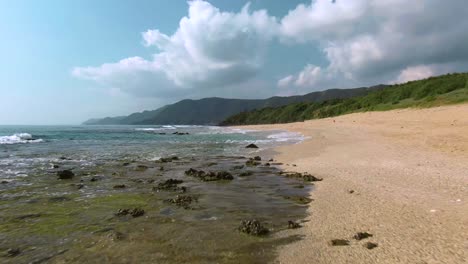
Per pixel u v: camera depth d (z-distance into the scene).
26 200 11.16
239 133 57.28
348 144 25.31
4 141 40.97
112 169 18.16
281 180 14.46
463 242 6.52
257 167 18.27
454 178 11.93
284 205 10.38
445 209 8.62
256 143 33.59
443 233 7.05
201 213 9.56
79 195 11.88
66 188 13.09
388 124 37.22
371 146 22.55
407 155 17.56
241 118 155.75
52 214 9.52
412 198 9.84
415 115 38.91
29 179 15.09
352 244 6.91
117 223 8.68
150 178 15.36
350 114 68.94
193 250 6.91
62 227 8.38
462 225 7.41
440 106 40.97
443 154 16.75
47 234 7.91
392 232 7.36
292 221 8.70
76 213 9.60
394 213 8.64
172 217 9.19
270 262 6.31
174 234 7.84
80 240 7.51
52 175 16.14
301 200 10.86
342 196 10.93
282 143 32.19
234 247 7.05
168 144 35.47
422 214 8.38
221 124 164.25
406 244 6.66
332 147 24.44
